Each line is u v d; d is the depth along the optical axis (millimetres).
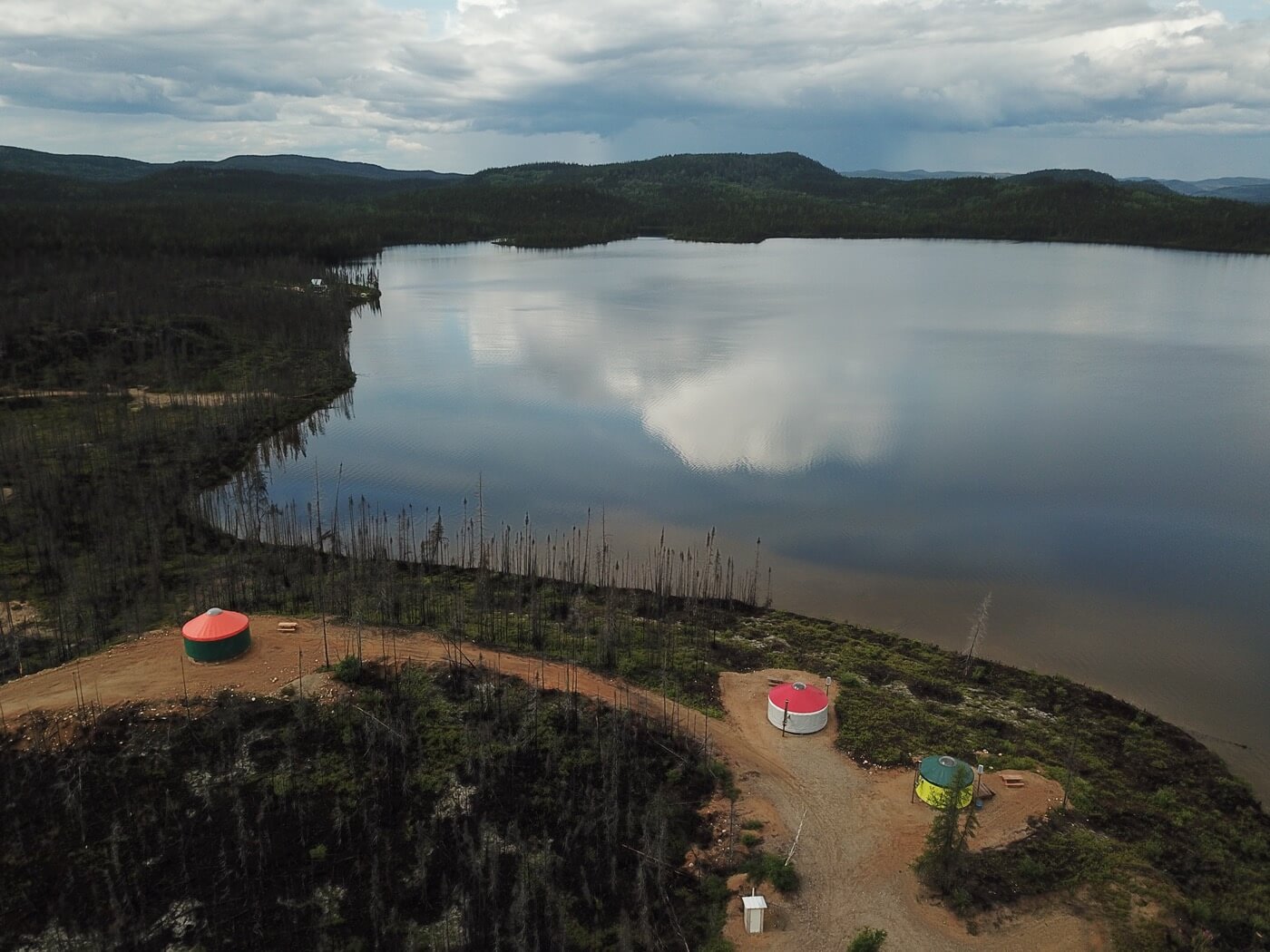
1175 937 38250
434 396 141125
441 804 44938
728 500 96438
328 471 107062
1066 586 77250
